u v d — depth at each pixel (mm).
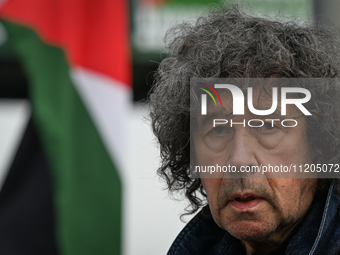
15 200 7742
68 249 7531
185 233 4047
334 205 3262
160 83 3986
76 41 8430
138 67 11789
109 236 7816
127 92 8523
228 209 3082
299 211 3139
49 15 8406
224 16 3613
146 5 11852
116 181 8070
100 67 8461
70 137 7996
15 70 12578
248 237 3039
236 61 3182
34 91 8102
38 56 8266
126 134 8328
